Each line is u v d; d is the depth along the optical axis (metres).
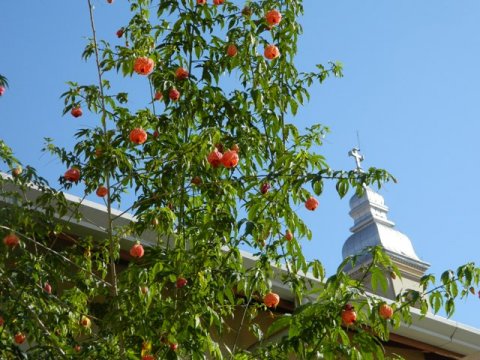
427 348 9.98
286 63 6.52
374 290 5.29
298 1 6.64
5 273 5.40
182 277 5.18
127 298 5.00
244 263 8.04
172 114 6.03
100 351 5.23
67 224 6.70
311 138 6.32
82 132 6.02
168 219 5.45
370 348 4.73
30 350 5.14
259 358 5.16
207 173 5.79
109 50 6.27
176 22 6.33
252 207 5.66
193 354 5.02
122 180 5.68
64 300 5.92
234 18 6.33
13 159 6.09
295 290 5.78
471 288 5.34
